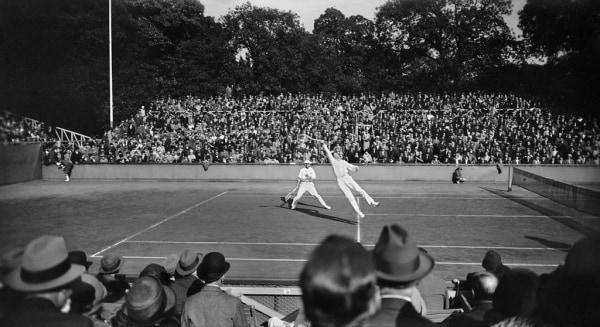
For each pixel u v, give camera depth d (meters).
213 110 39.97
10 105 34.00
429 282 6.20
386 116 36.81
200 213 18.42
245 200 21.95
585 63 34.50
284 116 38.69
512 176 26.88
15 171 28.52
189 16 55.28
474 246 12.90
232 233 14.74
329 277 1.79
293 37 57.41
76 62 39.91
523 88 40.91
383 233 2.56
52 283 2.78
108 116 42.19
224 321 4.41
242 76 55.81
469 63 50.72
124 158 31.31
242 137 33.09
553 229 15.25
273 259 11.56
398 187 26.75
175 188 26.31
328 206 20.08
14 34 35.94
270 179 30.02
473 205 20.42
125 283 6.04
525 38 42.19
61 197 22.86
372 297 1.89
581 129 32.56
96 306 3.97
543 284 2.30
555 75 36.75
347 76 61.41
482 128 34.03
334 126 35.56
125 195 23.55
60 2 37.72
